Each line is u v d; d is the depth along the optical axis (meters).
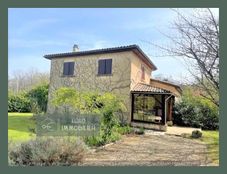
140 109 21.39
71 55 21.98
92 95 16.28
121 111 19.05
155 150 11.20
